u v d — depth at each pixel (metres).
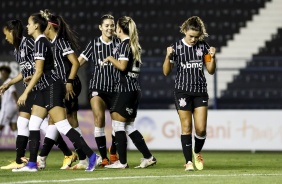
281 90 55.53
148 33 61.53
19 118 25.77
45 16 23.58
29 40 24.89
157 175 21.98
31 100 25.39
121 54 25.08
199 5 62.69
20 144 25.67
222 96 55.69
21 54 24.95
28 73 25.08
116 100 25.52
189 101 24.86
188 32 24.42
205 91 24.98
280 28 61.19
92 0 63.28
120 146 25.70
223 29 61.31
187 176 21.55
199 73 24.86
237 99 53.81
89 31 61.44
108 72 26.25
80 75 46.34
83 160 25.41
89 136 43.25
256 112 42.84
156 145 43.19
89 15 62.50
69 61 25.45
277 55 59.62
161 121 43.12
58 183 19.31
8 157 37.00
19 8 62.88
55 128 25.41
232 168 27.00
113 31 26.47
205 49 24.89
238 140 42.88
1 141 44.06
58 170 24.67
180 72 24.98
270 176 21.69
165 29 61.69
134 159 34.50
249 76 56.44
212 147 42.97
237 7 62.31
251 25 61.50
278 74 56.09
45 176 21.62
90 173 22.80
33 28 22.80
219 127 43.03
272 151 44.50
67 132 23.11
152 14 62.53
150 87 56.00
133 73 25.45
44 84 23.00
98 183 19.33
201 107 24.86
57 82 23.08
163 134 43.09
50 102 22.97
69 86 24.81
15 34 24.83
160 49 60.56
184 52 24.73
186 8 62.66
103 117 26.42
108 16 26.52
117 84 25.70
